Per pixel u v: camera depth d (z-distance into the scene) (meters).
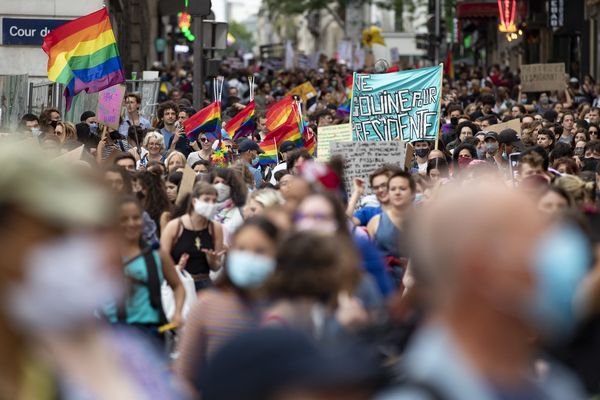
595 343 7.63
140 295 10.26
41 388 3.38
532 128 25.05
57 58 22.12
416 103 21.77
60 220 3.27
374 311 7.69
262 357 3.94
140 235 10.40
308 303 6.80
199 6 28.92
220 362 4.05
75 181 3.37
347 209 13.31
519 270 3.41
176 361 8.36
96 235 3.32
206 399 4.17
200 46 29.17
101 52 22.16
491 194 3.47
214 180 14.15
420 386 3.48
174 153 18.95
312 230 7.02
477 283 3.42
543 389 3.52
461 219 3.44
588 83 47.53
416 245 3.56
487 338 3.45
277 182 17.08
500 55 99.38
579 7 63.97
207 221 12.50
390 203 12.48
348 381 3.72
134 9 55.22
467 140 23.39
